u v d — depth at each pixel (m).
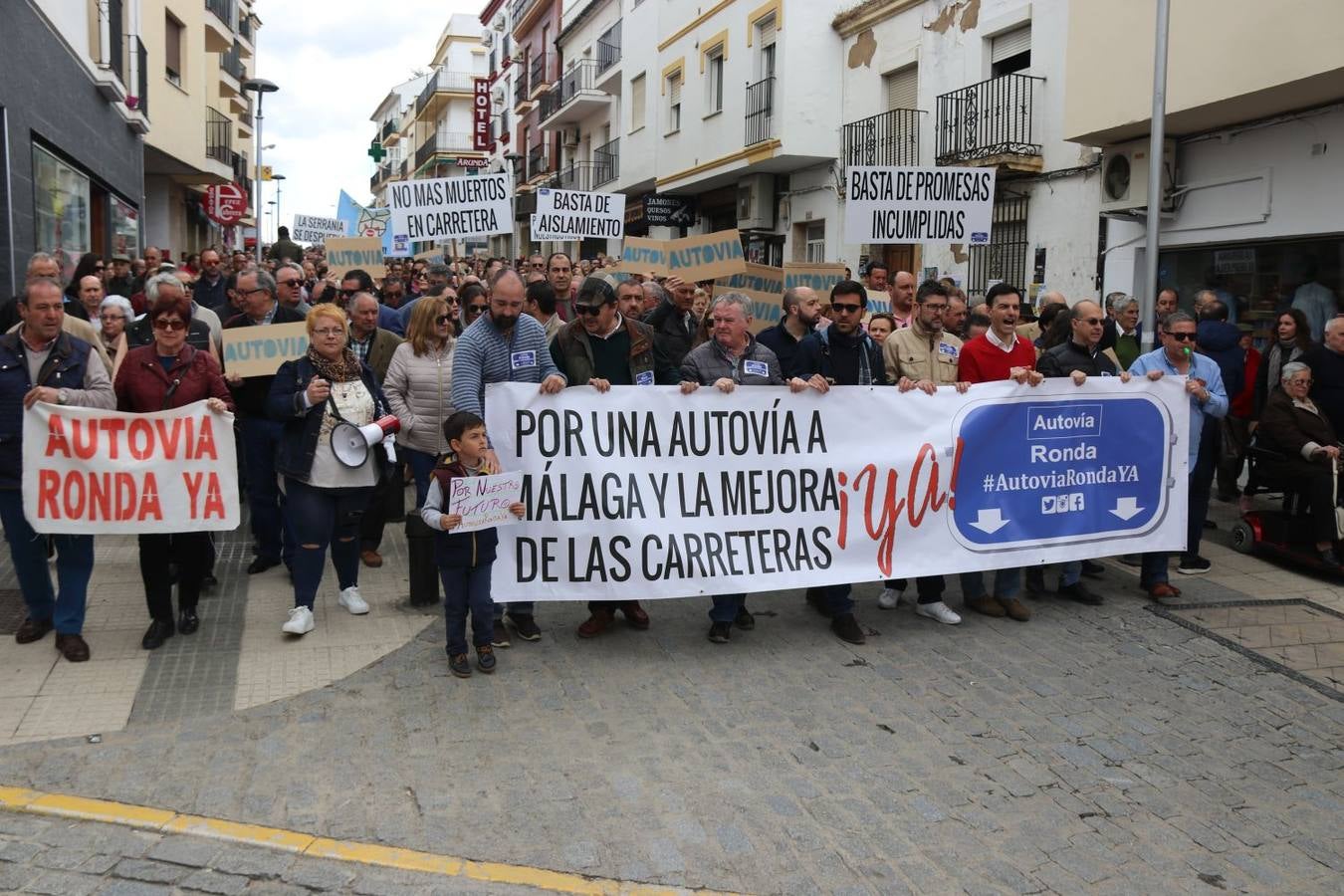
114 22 15.34
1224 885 3.62
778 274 9.74
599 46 30.95
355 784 4.10
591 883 3.52
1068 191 13.05
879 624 6.27
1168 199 11.14
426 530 6.28
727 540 5.78
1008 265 14.22
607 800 4.05
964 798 4.16
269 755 4.32
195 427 5.29
